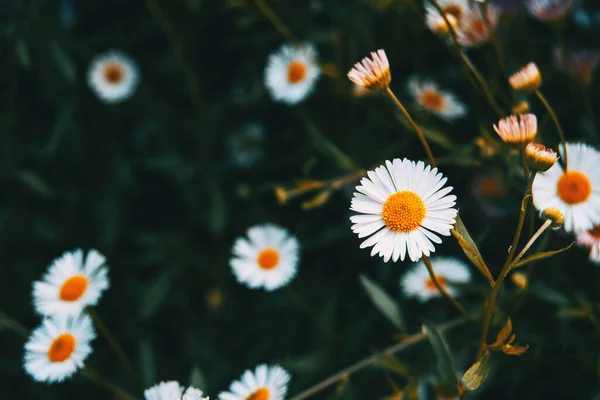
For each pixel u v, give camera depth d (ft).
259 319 1.11
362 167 1.00
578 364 0.87
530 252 0.87
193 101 1.16
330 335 0.97
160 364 1.13
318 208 1.12
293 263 0.94
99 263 0.82
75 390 1.15
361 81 0.67
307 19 1.10
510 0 0.88
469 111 1.00
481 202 0.91
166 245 1.16
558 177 0.72
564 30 1.00
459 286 0.80
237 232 1.17
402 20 1.00
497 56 0.82
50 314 0.80
